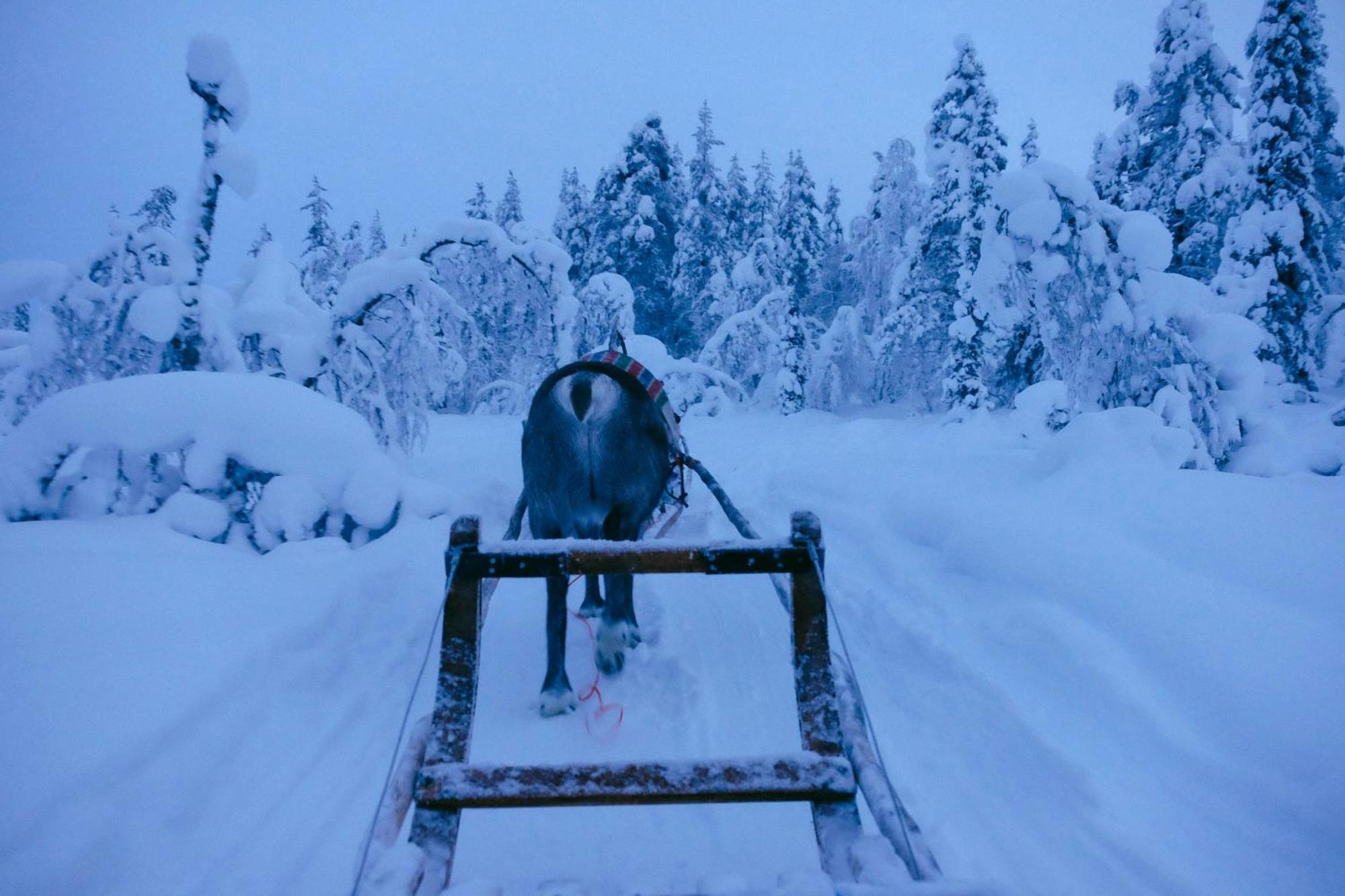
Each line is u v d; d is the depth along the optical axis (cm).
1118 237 889
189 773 307
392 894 184
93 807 269
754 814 325
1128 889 258
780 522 852
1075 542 499
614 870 285
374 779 344
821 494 929
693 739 376
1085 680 379
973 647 454
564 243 3478
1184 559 448
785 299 2961
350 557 584
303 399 662
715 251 3484
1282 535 438
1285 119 2136
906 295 2848
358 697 420
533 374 1448
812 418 2586
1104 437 647
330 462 637
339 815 313
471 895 194
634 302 3119
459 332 948
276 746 354
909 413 2862
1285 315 2023
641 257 3141
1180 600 405
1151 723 338
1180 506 507
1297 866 254
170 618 406
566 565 269
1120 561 460
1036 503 589
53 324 727
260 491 641
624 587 433
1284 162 2108
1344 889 241
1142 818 291
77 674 334
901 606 545
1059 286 920
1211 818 284
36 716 302
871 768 238
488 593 381
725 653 491
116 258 726
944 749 363
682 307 3450
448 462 1088
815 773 235
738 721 396
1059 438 692
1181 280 934
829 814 232
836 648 504
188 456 595
